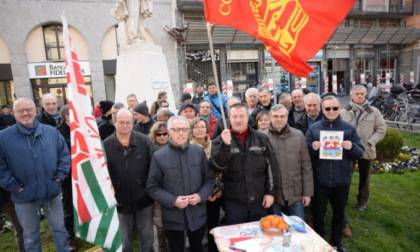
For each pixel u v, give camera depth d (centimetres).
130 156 281
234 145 270
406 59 2397
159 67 746
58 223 311
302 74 323
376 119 397
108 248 229
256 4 306
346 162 313
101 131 422
